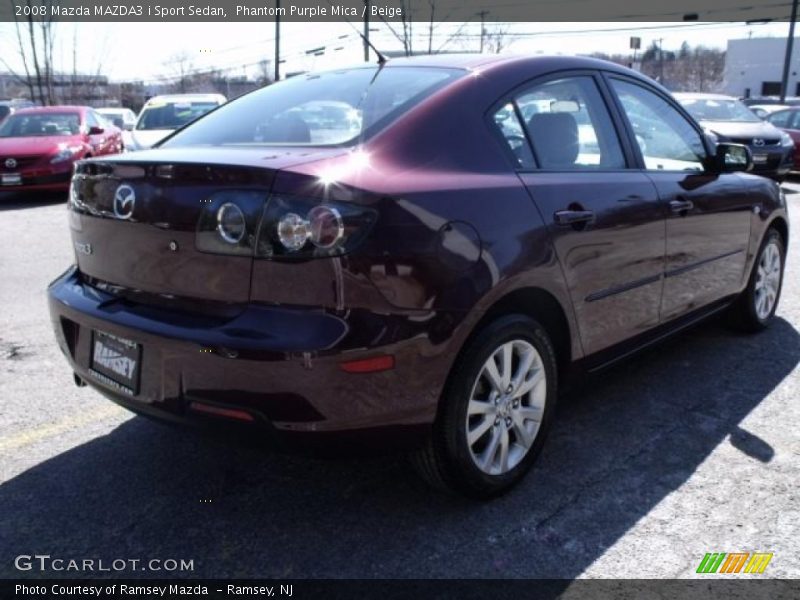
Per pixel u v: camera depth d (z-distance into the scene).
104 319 2.70
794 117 15.26
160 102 13.49
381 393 2.44
